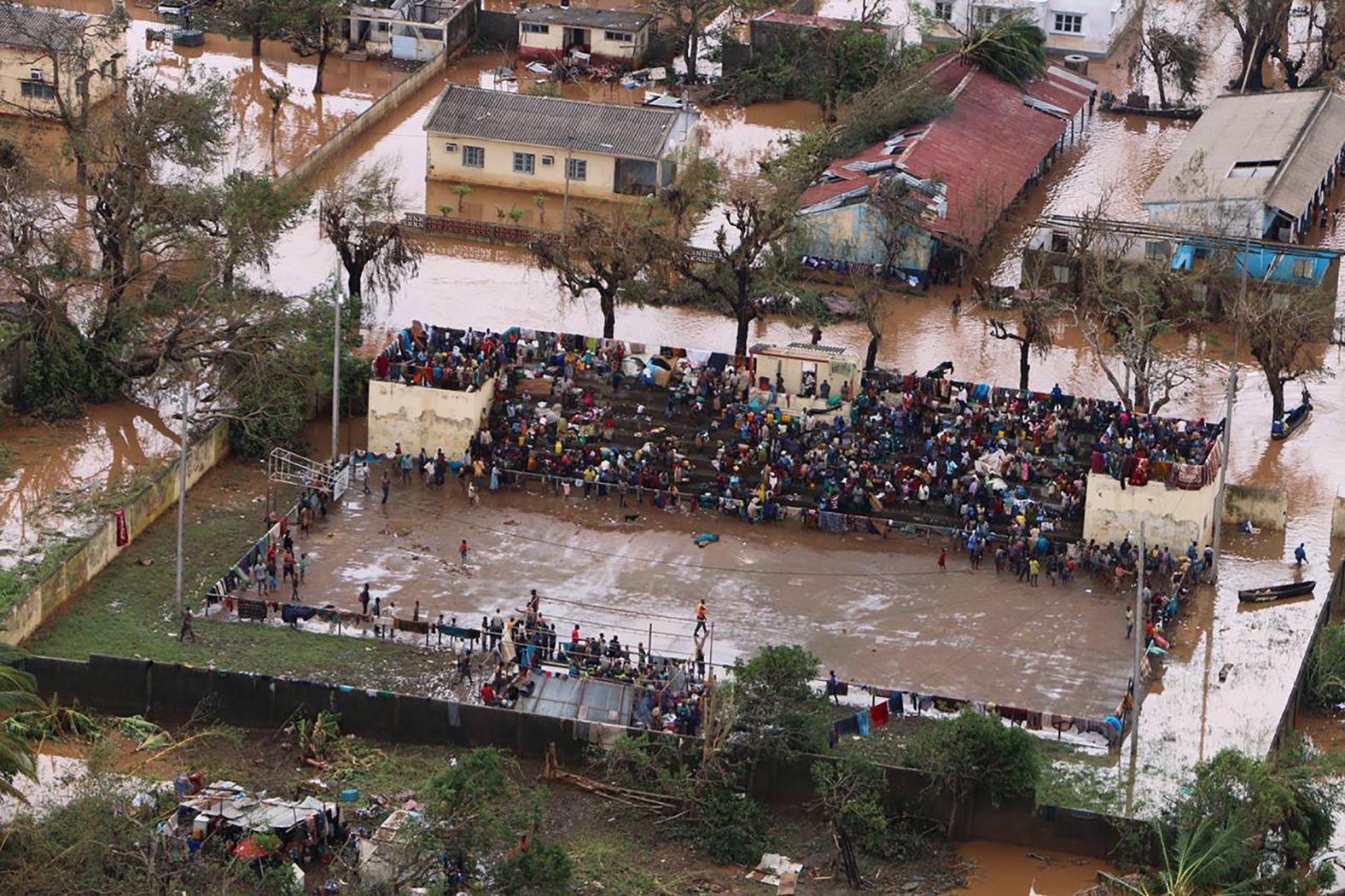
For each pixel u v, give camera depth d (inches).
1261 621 4060.0
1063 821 3319.4
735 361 4758.9
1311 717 3784.5
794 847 3331.7
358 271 5059.1
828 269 5521.7
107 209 4771.2
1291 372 4987.7
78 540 4106.8
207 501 4343.0
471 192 6063.0
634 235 4901.6
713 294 5088.6
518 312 5290.4
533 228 5772.6
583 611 4013.3
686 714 3563.0
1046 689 3799.2
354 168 6127.0
